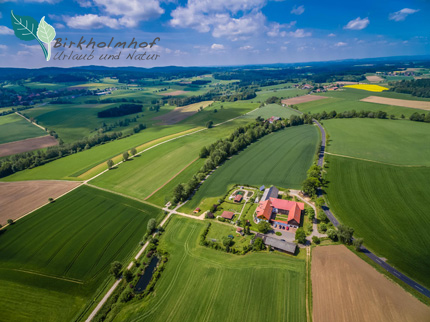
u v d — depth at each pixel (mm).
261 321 45844
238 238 69812
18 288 58438
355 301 47094
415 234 62625
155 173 116000
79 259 67000
